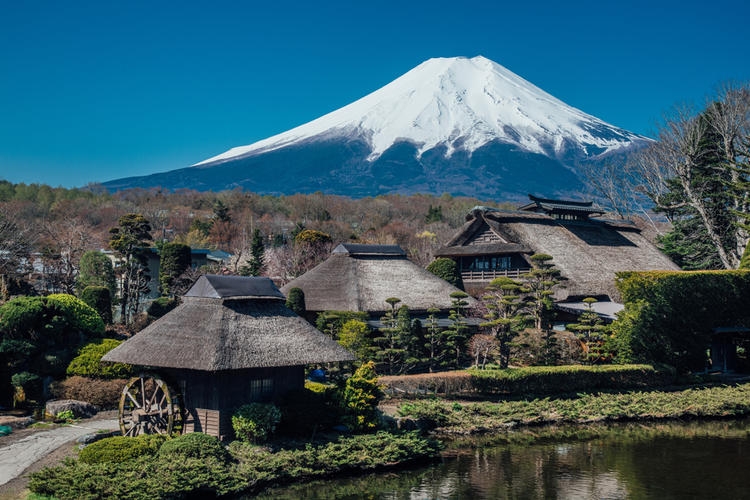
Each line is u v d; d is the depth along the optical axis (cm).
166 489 2362
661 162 8469
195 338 2917
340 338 4441
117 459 2581
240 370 3009
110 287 5834
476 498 2672
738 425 4031
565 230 7238
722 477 2955
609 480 2911
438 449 3325
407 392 4112
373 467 2989
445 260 6250
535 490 2773
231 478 2581
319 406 3144
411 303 5269
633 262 7350
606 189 11025
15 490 2358
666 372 4872
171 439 2728
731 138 7388
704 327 5281
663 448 3475
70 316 3706
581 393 4481
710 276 5356
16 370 3484
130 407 3250
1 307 3575
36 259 6769
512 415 3944
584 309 5603
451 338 4712
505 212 7169
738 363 5684
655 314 5084
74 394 3450
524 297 5278
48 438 2961
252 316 3102
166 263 6319
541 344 4888
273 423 2933
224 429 2923
